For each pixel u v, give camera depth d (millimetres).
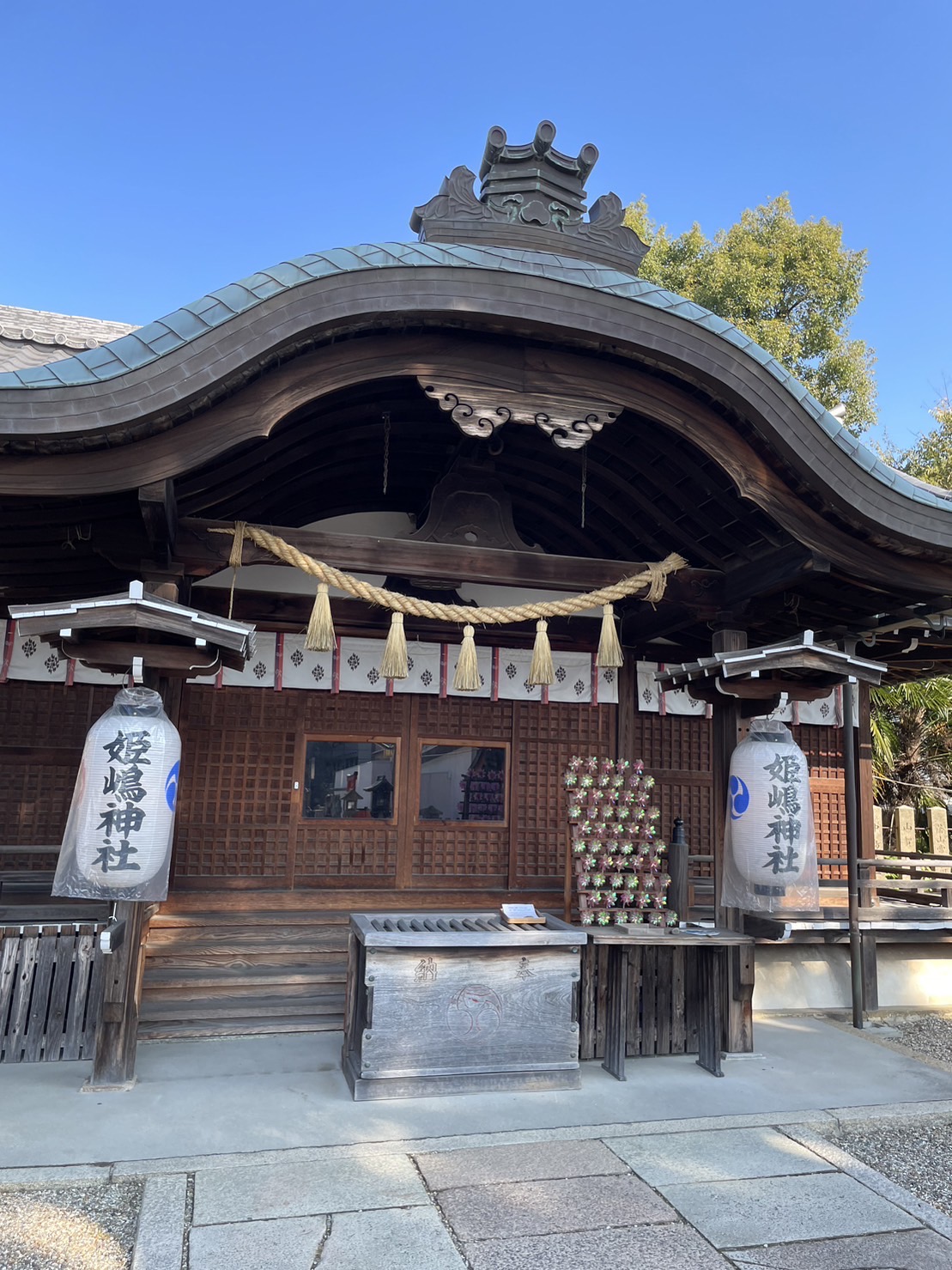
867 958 7598
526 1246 3225
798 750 5316
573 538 7102
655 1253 3217
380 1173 3750
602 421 4848
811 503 5168
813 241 21266
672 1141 4203
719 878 5980
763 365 4773
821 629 6941
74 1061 5152
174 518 4812
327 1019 5910
